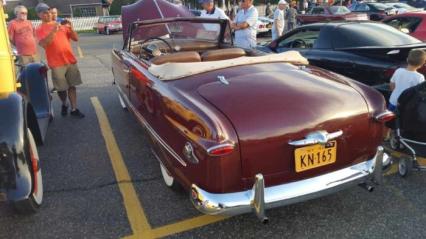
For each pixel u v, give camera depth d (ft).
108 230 9.54
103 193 11.31
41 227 9.76
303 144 8.23
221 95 8.60
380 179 9.33
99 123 17.63
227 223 9.65
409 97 11.09
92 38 71.51
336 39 17.12
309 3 80.18
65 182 12.05
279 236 9.11
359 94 9.22
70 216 10.18
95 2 142.92
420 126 10.99
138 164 13.17
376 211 9.93
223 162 7.76
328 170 8.92
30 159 9.25
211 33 16.10
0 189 8.74
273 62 10.96
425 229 9.12
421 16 23.57
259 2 117.70
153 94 10.34
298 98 8.59
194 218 9.91
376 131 9.30
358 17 51.01
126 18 17.15
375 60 15.21
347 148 8.98
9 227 9.80
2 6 9.96
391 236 8.93
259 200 7.92
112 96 22.48
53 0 143.02
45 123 14.20
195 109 8.18
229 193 8.09
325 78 9.86
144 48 15.57
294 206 10.27
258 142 7.95
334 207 10.18
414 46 15.05
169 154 9.47
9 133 8.91
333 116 8.54
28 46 22.89
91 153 14.25
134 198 10.95
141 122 12.32
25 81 14.67
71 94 18.31
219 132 7.61
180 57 11.71
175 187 10.92
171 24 15.53
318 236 9.05
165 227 9.59
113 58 17.70
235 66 10.40
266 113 8.13
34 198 9.66
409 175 11.69
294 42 19.66
